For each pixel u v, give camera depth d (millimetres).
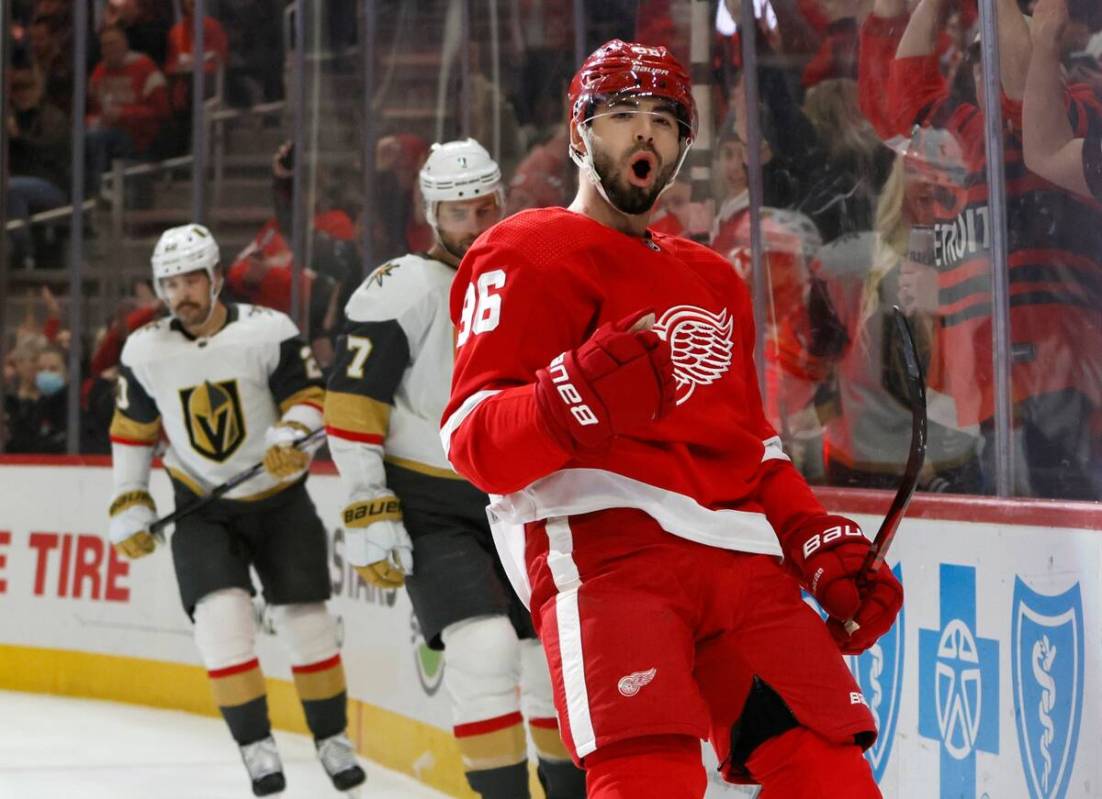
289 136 10984
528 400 3316
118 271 12078
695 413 3648
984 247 5516
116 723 10250
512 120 9266
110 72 12125
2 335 12547
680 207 7609
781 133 6836
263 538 7852
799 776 3455
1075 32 4996
